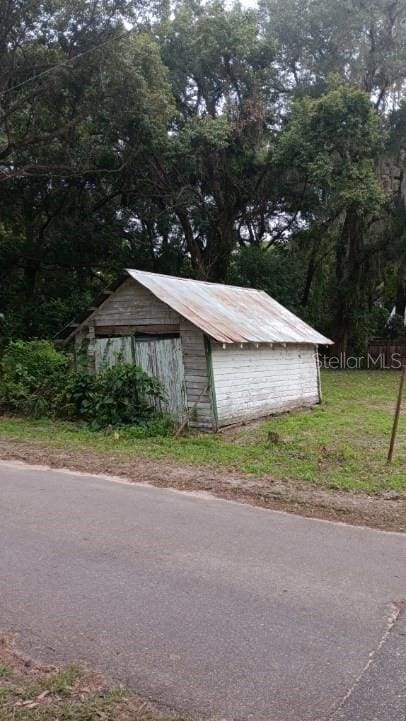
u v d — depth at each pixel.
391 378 27.64
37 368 15.32
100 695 3.23
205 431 13.13
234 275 31.92
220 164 28.42
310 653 3.69
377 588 4.69
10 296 28.02
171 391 13.74
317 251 34.59
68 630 3.95
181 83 28.22
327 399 19.33
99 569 5.00
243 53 26.84
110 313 14.98
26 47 20.80
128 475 8.64
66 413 14.14
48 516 6.50
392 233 31.64
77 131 24.92
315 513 6.84
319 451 10.47
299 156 26.91
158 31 27.28
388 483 8.22
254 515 6.69
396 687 3.34
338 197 27.16
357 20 29.38
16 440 11.52
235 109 28.08
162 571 4.97
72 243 28.45
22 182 27.20
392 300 43.16
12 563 5.11
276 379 15.89
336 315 35.09
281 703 3.18
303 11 30.75
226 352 13.79
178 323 13.70
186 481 8.26
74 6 19.83
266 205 32.25
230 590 4.61
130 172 27.56
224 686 3.33
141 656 3.63
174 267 31.38
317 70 31.16
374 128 26.23
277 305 18.86
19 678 3.38
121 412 13.09
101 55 20.88
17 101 21.53
